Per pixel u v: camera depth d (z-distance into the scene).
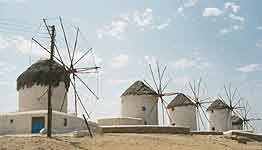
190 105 66.38
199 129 61.72
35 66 44.31
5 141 27.00
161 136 38.41
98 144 29.38
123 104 60.09
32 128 37.84
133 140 32.47
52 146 26.58
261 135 54.88
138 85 60.22
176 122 66.56
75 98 36.91
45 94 42.91
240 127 82.25
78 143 28.86
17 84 45.03
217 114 74.94
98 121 50.72
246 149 37.25
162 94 59.41
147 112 58.50
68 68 38.88
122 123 50.50
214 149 33.59
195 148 32.62
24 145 25.98
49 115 30.59
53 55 32.28
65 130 38.25
